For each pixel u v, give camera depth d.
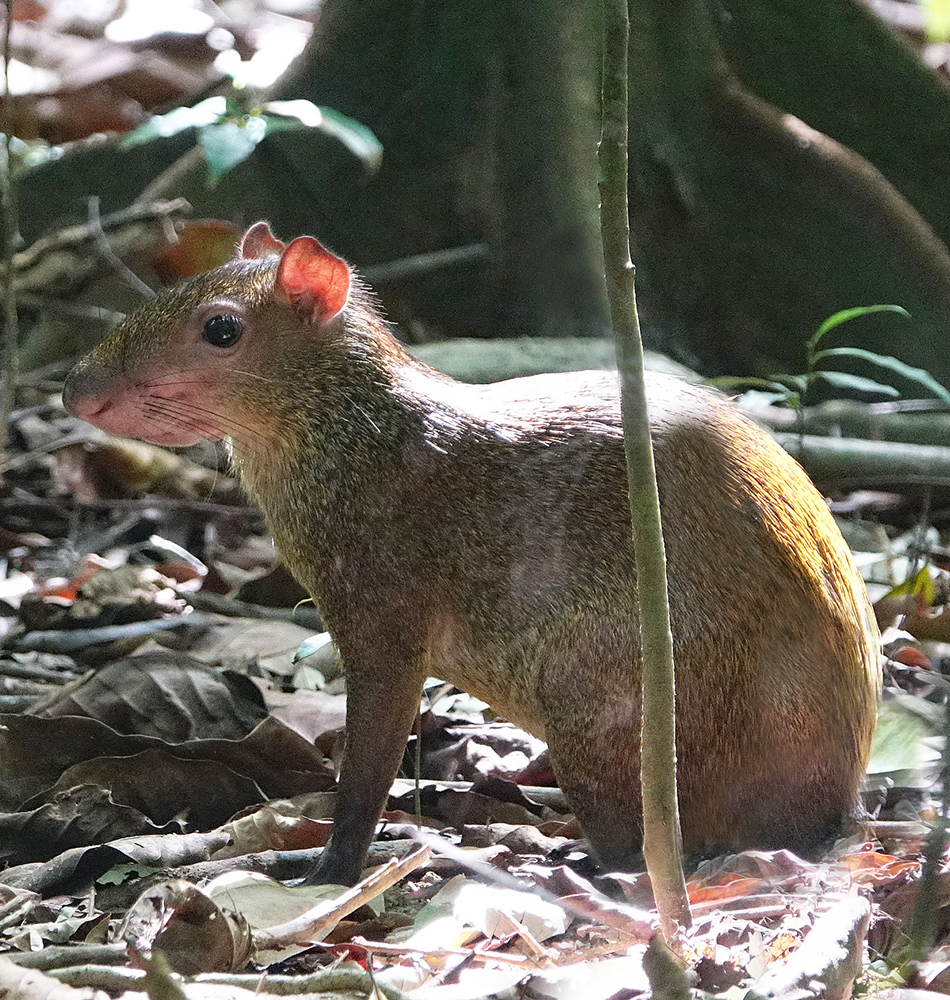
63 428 13.23
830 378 11.38
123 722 8.61
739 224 14.37
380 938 6.48
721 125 14.35
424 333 13.91
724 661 6.93
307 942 6.05
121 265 13.26
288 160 14.11
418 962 6.07
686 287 14.36
